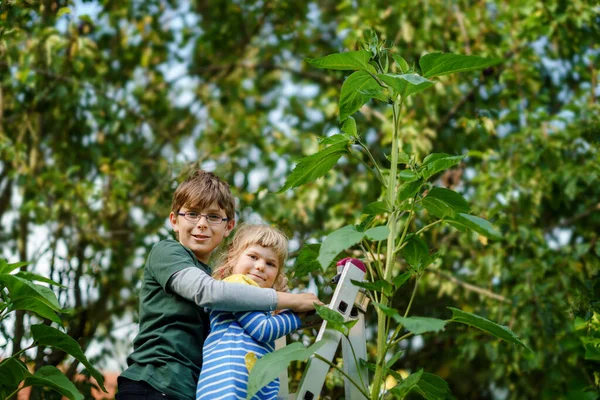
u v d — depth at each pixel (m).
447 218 2.44
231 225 2.86
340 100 2.47
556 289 5.07
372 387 2.34
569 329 4.86
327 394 3.83
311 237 4.85
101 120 5.82
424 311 5.75
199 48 7.53
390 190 2.45
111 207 5.41
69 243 5.42
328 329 2.48
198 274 2.47
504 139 5.59
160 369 2.44
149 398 2.40
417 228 4.97
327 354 2.45
